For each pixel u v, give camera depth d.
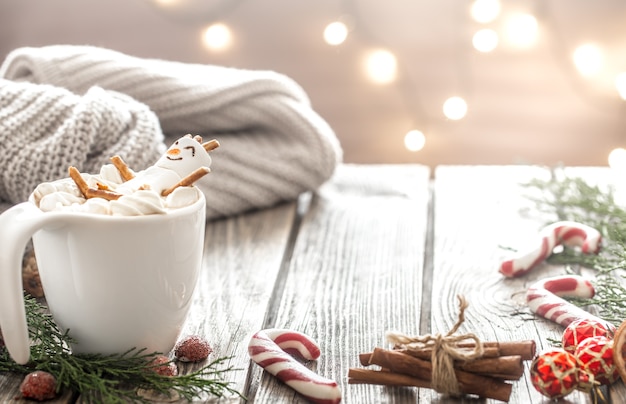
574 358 0.77
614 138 1.92
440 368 0.76
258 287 0.96
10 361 0.80
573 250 1.04
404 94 1.95
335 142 1.22
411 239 1.08
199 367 0.81
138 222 0.76
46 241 0.77
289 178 1.18
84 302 0.77
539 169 1.31
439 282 0.97
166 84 1.16
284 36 1.93
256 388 0.80
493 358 0.76
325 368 0.82
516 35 1.89
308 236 1.09
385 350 0.78
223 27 1.92
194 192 0.80
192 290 0.81
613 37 1.86
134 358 0.79
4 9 1.92
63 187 0.80
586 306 0.93
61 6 1.92
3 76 1.21
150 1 1.91
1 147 0.99
